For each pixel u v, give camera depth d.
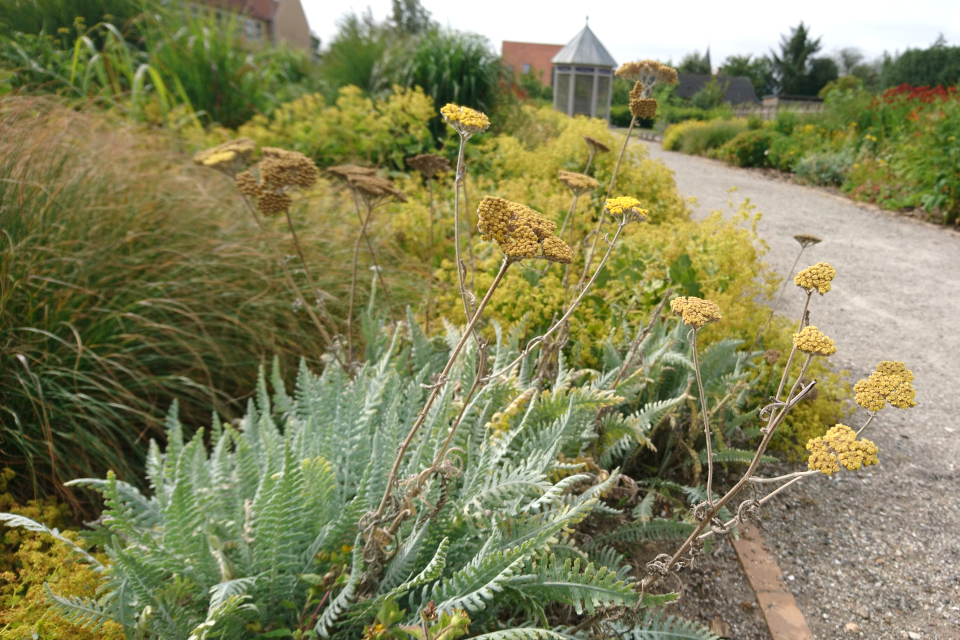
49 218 2.59
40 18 6.36
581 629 1.61
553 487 1.49
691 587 2.12
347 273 3.39
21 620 1.63
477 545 1.62
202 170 3.83
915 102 10.64
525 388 2.18
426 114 6.09
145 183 3.14
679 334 2.57
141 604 1.41
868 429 3.16
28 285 2.39
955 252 6.34
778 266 5.74
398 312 3.33
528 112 8.54
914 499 2.64
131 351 2.55
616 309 2.99
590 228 3.98
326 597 1.48
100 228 2.72
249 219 3.43
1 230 2.41
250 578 1.43
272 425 1.98
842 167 10.18
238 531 1.62
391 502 1.47
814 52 49.97
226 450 1.98
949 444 3.05
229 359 2.78
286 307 3.06
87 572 1.76
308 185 2.18
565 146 5.98
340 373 2.22
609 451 2.26
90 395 2.42
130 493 1.65
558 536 1.77
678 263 2.98
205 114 6.04
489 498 1.61
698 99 33.12
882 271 5.69
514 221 1.05
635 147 5.79
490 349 2.42
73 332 2.45
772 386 2.87
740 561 2.23
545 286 2.84
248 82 6.45
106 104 5.04
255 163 5.07
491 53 7.87
